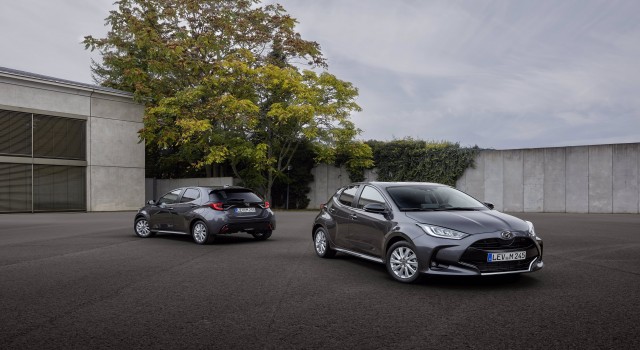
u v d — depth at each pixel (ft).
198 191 39.91
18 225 57.82
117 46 101.14
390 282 22.79
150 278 23.80
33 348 13.39
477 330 14.94
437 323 15.78
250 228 39.01
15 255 32.01
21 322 16.01
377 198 26.21
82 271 25.82
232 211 38.32
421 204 24.84
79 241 40.70
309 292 20.59
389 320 16.17
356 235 26.89
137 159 99.55
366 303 18.58
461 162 97.30
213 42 97.04
